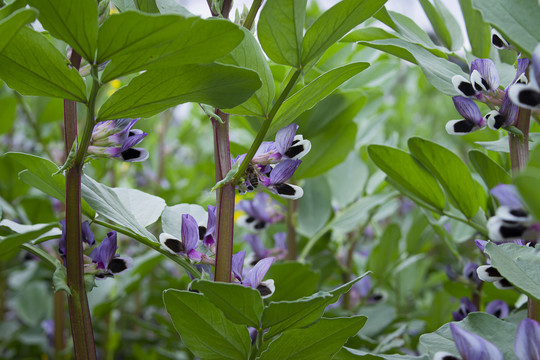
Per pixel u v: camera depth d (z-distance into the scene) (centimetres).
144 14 33
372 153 46
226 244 41
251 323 39
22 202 67
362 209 62
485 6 36
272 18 37
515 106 39
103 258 42
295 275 53
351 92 55
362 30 48
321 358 41
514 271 38
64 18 35
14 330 81
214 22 34
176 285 69
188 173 110
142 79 37
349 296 68
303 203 62
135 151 43
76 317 41
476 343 37
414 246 65
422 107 110
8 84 38
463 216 50
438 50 45
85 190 44
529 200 30
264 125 40
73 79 37
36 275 86
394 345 51
